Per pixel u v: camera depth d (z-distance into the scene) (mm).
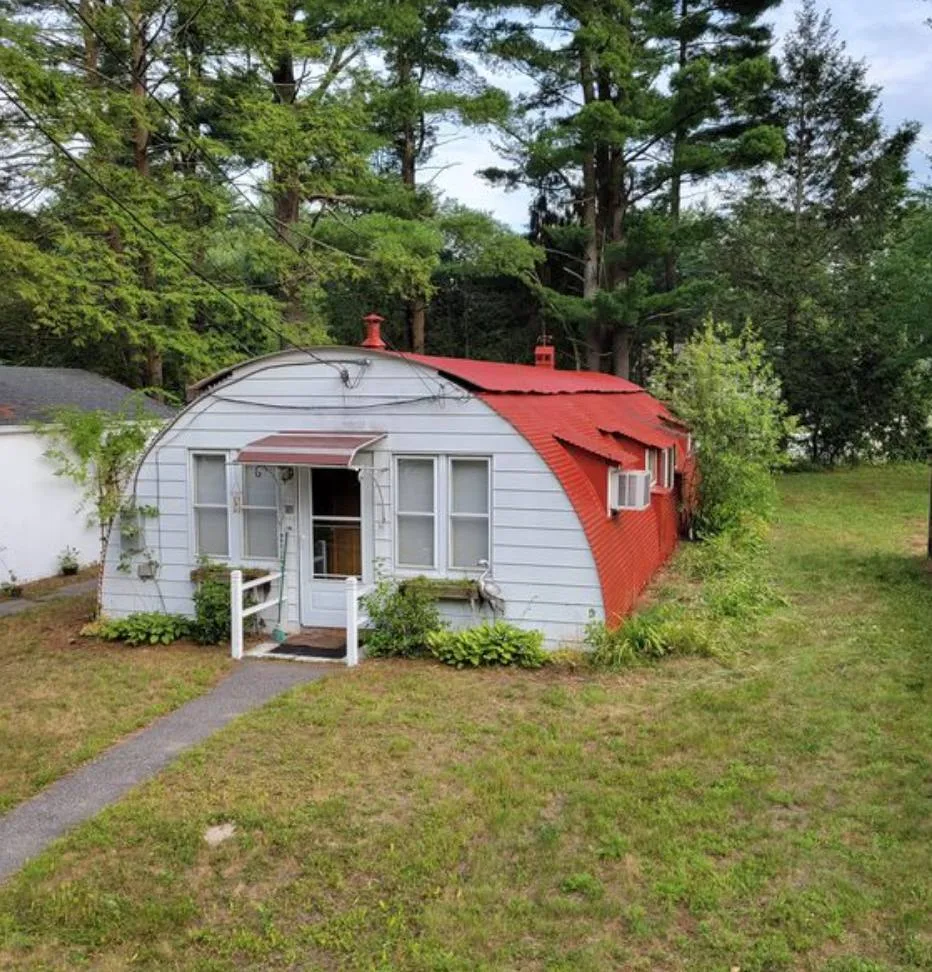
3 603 12758
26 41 14992
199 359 17750
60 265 15422
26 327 21719
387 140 23297
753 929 4305
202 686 8289
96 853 5207
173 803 5797
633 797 5672
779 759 6184
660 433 13906
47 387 16656
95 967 4199
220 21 16859
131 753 6715
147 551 10375
